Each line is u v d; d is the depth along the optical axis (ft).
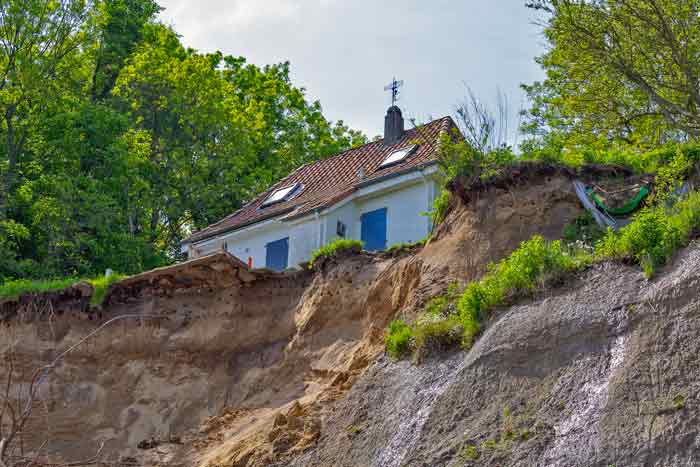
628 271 54.39
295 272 80.79
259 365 77.05
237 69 161.07
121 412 78.74
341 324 74.18
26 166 121.90
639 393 47.16
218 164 136.98
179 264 83.25
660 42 81.15
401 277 71.05
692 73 80.43
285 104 159.53
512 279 58.54
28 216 119.65
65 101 124.98
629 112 83.82
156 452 73.41
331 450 58.70
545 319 54.19
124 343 82.17
